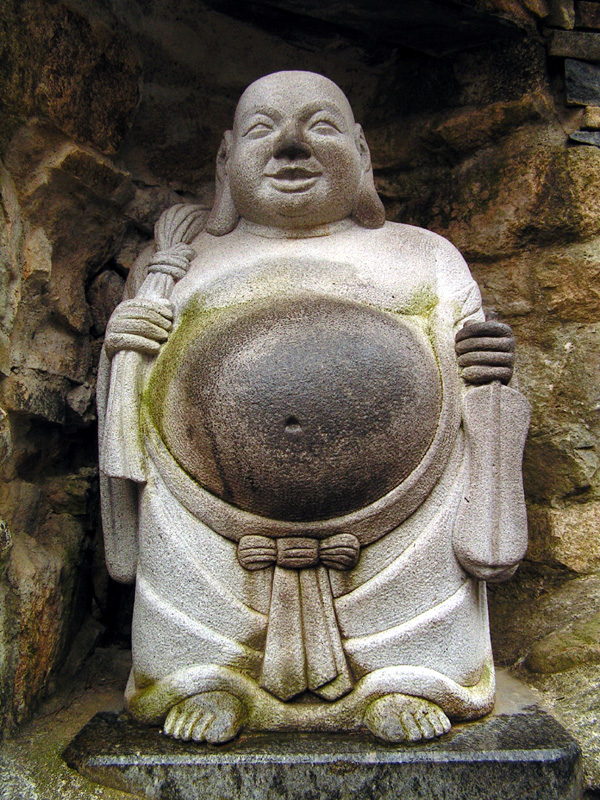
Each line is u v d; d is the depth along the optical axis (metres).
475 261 2.46
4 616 1.82
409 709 1.66
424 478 1.74
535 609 2.22
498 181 2.43
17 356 2.02
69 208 2.17
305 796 1.56
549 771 1.58
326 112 1.99
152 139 2.49
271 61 2.57
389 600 1.71
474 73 2.45
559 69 2.42
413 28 2.40
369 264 1.93
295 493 1.67
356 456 1.66
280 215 2.00
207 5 2.42
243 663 1.71
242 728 1.68
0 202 1.96
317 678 1.68
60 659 2.04
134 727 1.73
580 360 2.31
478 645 1.78
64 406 2.17
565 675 2.00
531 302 2.38
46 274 2.08
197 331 1.83
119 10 2.29
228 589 1.73
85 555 2.23
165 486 1.79
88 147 2.17
